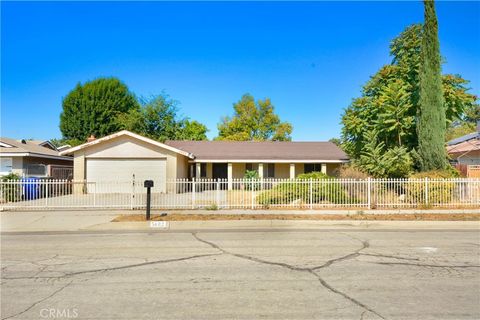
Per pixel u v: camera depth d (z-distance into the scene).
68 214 13.95
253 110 52.94
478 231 11.07
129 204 16.59
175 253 7.81
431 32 18.98
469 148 27.14
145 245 8.75
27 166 24.20
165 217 13.20
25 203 16.86
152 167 24.06
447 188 15.60
